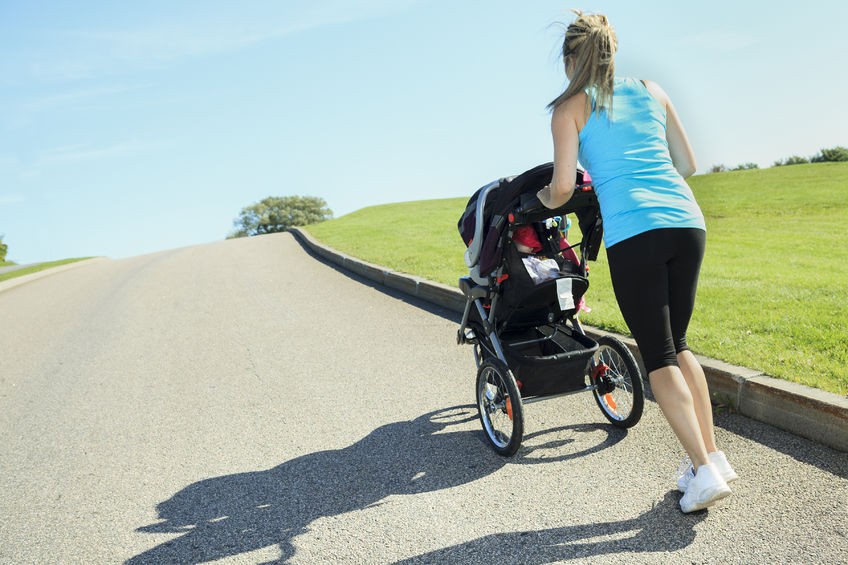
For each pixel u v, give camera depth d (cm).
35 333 921
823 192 1852
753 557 267
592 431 406
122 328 876
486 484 355
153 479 408
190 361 678
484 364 400
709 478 285
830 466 330
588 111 302
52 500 395
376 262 1096
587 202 362
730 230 1361
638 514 308
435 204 2542
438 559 291
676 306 302
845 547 266
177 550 323
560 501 329
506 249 382
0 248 4038
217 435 470
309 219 8000
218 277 1242
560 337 430
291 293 1003
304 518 340
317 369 604
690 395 294
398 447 416
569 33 302
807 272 783
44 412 566
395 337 685
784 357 434
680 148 325
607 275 818
